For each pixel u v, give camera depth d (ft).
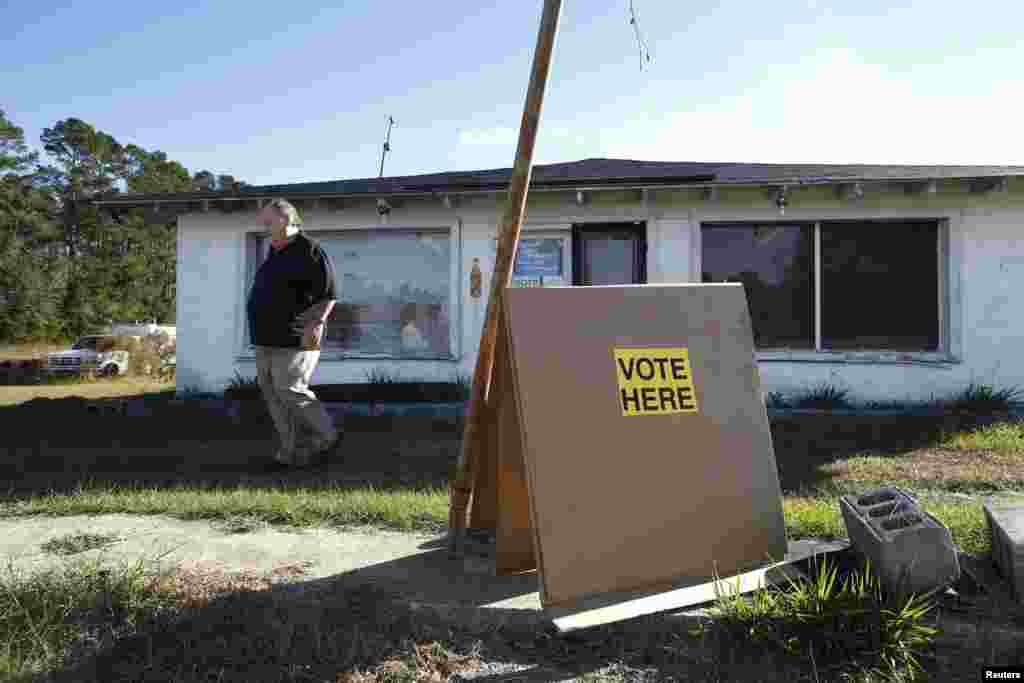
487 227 31.81
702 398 9.81
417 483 16.25
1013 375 28.89
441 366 31.99
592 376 9.20
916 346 30.01
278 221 16.71
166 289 185.78
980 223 29.07
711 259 31.19
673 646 7.70
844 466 18.28
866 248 30.32
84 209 172.96
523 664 7.55
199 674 7.30
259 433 24.13
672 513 9.19
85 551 10.75
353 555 10.59
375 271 32.71
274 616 8.20
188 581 9.18
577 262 31.91
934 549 8.27
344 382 32.35
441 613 8.34
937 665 7.30
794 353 30.37
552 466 8.66
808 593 7.94
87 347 69.31
